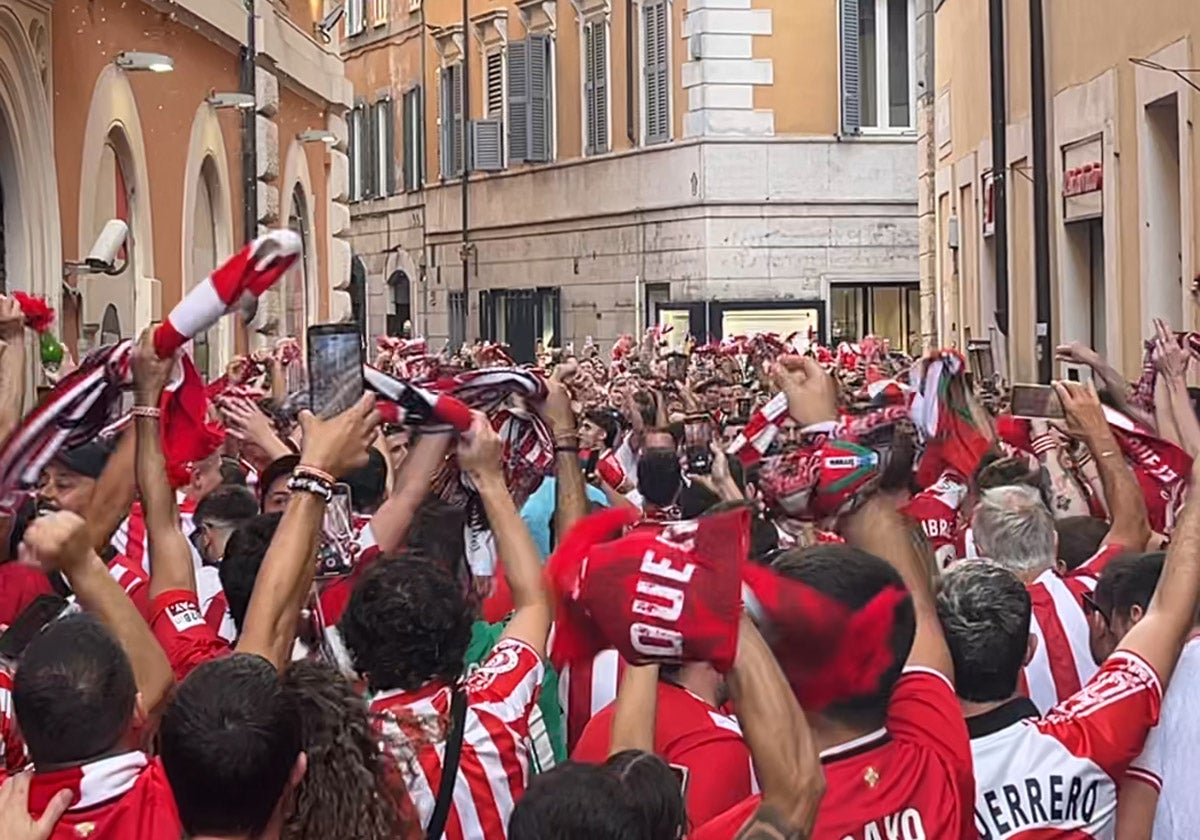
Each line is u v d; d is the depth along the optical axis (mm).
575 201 39625
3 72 12727
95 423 4875
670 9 36000
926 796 3723
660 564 2934
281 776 3441
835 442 4211
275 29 21641
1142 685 4203
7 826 3570
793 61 35125
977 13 22703
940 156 26531
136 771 3832
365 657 4180
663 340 22500
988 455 6902
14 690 3828
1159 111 14906
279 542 4102
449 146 45500
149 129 16453
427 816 4020
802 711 3262
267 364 8531
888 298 35719
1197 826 4488
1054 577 5570
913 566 4172
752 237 35156
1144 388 6402
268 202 20844
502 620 5641
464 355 10727
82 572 4164
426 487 4953
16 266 13242
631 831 3410
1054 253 18188
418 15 47156
